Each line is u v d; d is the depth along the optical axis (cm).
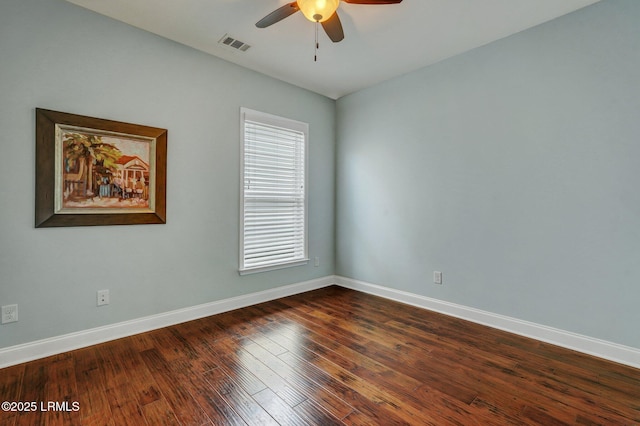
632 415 164
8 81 206
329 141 426
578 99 235
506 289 274
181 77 284
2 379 193
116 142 248
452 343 249
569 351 236
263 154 352
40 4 216
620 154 218
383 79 364
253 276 345
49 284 223
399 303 351
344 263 424
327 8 187
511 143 269
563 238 244
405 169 350
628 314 217
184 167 288
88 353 228
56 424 155
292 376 200
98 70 240
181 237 288
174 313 284
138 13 240
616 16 218
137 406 170
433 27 256
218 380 195
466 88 297
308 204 399
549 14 239
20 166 211
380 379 197
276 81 360
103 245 246
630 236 215
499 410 168
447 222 314
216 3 227
